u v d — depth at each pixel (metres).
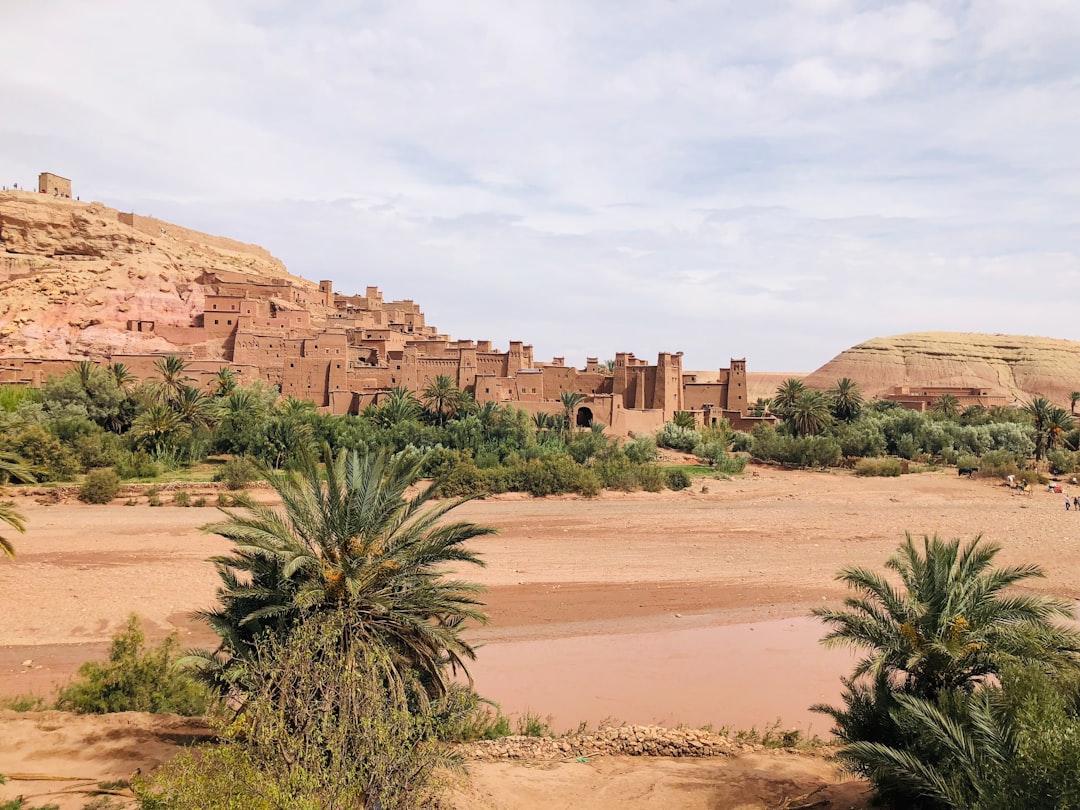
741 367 91.12
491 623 27.45
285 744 9.79
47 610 26.58
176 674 17.14
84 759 13.51
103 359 73.94
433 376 79.25
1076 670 11.28
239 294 91.88
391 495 13.34
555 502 54.41
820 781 14.04
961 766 10.62
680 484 61.53
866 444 78.69
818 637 26.31
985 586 13.34
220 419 61.84
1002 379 174.00
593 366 97.31
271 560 12.92
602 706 20.02
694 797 13.14
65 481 50.12
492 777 13.69
